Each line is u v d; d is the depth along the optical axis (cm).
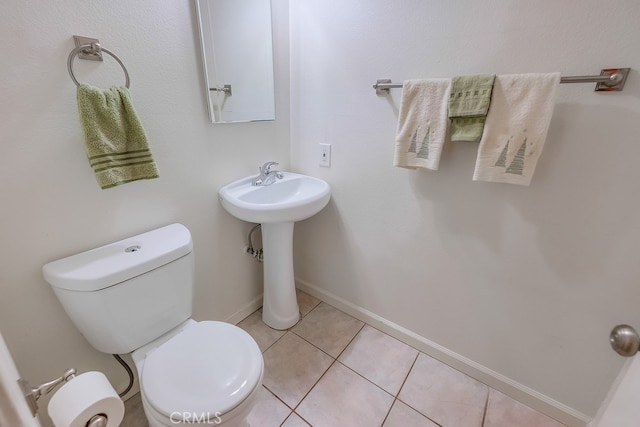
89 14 86
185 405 79
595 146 89
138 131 93
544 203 101
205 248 140
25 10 75
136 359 99
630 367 74
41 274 91
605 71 82
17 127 80
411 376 138
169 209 120
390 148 130
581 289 102
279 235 146
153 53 102
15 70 77
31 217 86
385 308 159
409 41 112
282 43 144
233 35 124
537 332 116
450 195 120
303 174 167
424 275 139
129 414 118
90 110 83
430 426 117
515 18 91
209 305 151
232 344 98
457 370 141
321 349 152
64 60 84
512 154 92
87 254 97
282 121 157
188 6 108
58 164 88
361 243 155
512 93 90
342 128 142
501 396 129
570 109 89
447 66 107
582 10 82
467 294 129
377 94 126
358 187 146
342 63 132
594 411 112
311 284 191
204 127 124
